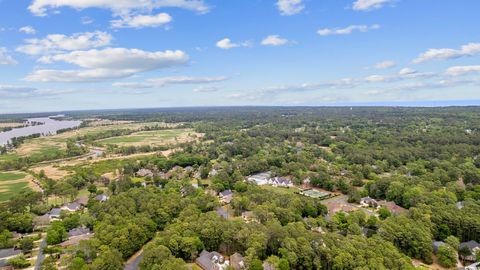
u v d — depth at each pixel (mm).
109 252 99062
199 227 113625
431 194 140750
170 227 117000
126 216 128500
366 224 124062
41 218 144500
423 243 104000
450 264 101062
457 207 129500
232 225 112375
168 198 146000
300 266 97750
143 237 118812
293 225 111875
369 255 90500
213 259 103500
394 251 93250
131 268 105000
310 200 143875
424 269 89500
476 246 107938
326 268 96000
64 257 99500
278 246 105188
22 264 105188
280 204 139000
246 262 95812
